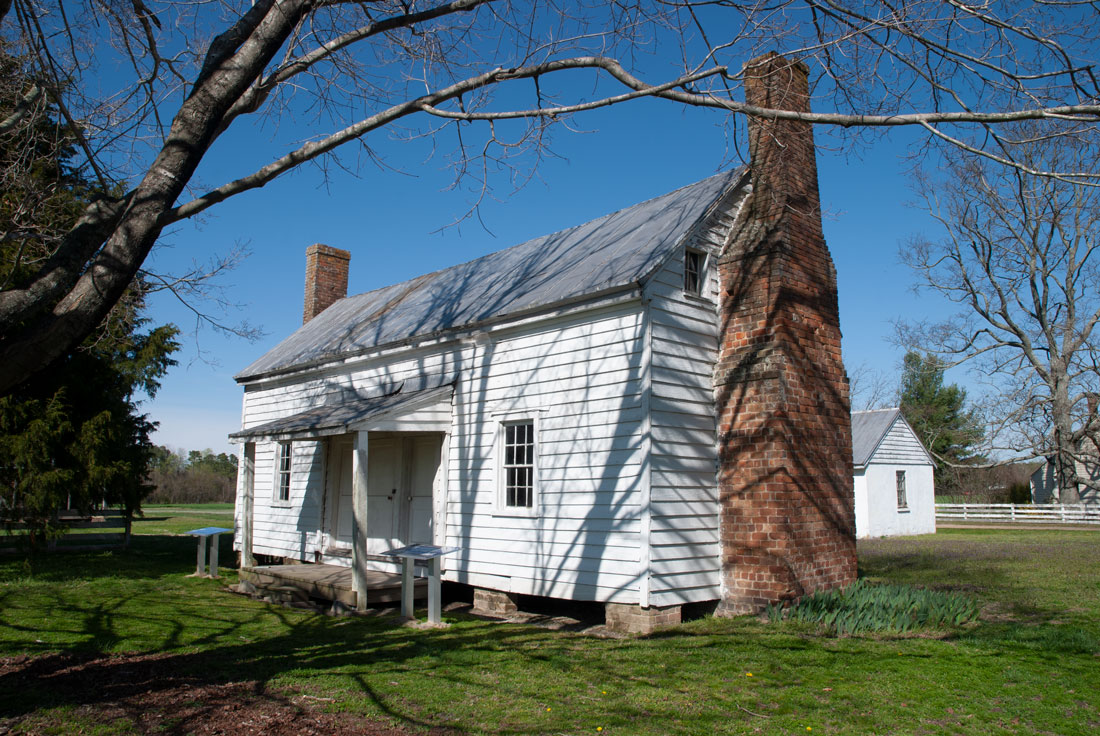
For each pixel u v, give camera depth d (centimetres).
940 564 1506
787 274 1012
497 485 1115
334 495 1485
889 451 2845
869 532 2669
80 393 1553
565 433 1027
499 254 1570
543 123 664
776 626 881
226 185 561
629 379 958
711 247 1073
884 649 753
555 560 1011
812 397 1024
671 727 541
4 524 1470
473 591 1232
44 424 1419
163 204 483
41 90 672
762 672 682
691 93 576
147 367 1766
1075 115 491
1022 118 481
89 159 684
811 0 574
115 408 1625
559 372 1051
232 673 696
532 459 1088
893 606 888
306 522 1540
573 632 920
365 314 1703
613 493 952
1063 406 2967
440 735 525
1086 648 737
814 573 980
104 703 596
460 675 688
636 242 1077
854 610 875
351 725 546
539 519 1042
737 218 1087
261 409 1788
